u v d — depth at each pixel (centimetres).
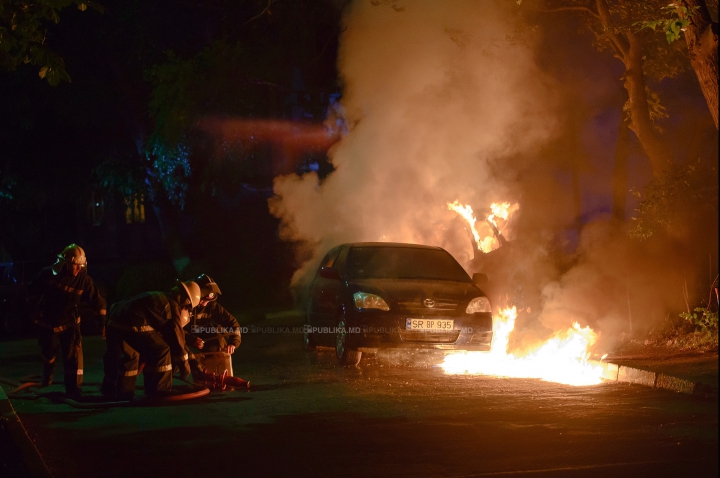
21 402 833
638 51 1288
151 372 825
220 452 608
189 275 2331
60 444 643
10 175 2417
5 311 1944
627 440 627
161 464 576
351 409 769
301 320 1886
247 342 1477
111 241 3112
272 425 701
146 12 2100
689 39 848
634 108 1284
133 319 815
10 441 623
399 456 588
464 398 819
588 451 593
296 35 2166
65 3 884
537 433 655
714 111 832
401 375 993
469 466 557
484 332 1045
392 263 1177
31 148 2408
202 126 2053
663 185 1155
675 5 855
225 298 2291
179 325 830
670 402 785
